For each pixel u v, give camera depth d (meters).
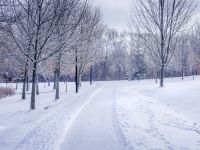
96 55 41.31
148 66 78.69
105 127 11.86
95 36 36.91
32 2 16.66
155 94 25.73
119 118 13.77
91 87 44.38
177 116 14.20
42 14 16.80
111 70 95.50
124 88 39.12
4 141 9.41
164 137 9.96
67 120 13.53
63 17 17.84
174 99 19.94
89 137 10.22
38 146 8.80
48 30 16.89
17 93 38.84
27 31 16.86
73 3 18.69
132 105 18.80
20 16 15.09
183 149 8.52
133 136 10.13
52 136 10.17
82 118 14.13
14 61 21.06
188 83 33.41
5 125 12.52
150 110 16.38
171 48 32.88
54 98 28.66
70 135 10.54
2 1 13.23
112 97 24.95
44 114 15.28
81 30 22.11
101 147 8.90
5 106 22.88
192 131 10.85
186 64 65.31
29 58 17.33
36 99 28.62
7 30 15.31
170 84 34.78
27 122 13.02
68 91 37.97
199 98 17.61
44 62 20.31
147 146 8.82
